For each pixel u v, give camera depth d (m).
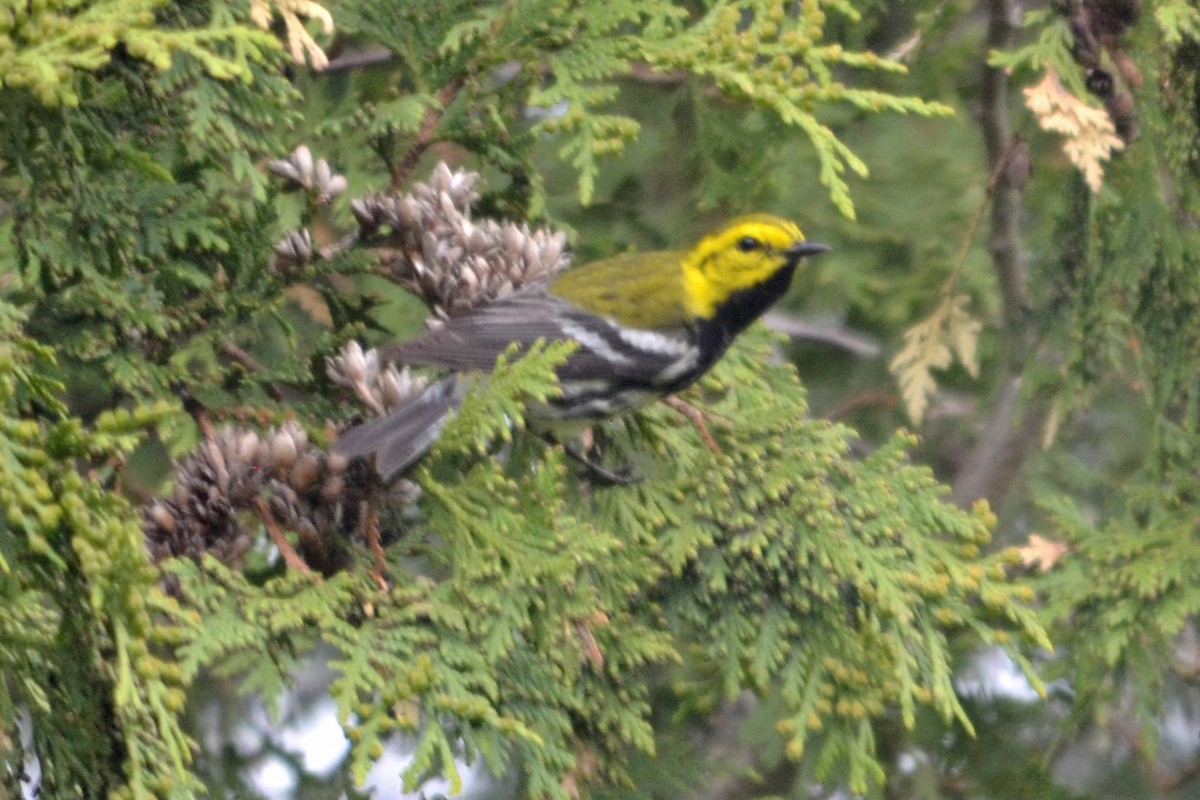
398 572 7.64
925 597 8.38
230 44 7.66
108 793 6.38
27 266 7.71
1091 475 14.87
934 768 13.08
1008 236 13.45
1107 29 11.16
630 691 8.12
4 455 5.88
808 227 15.64
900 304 15.40
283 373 8.54
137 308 8.03
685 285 10.02
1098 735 15.12
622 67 9.48
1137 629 10.93
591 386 9.19
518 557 7.56
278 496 7.49
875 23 14.09
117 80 7.99
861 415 16.39
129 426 6.06
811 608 8.59
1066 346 12.57
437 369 9.59
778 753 12.91
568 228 9.93
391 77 11.38
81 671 6.36
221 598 7.07
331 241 12.54
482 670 7.26
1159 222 11.64
